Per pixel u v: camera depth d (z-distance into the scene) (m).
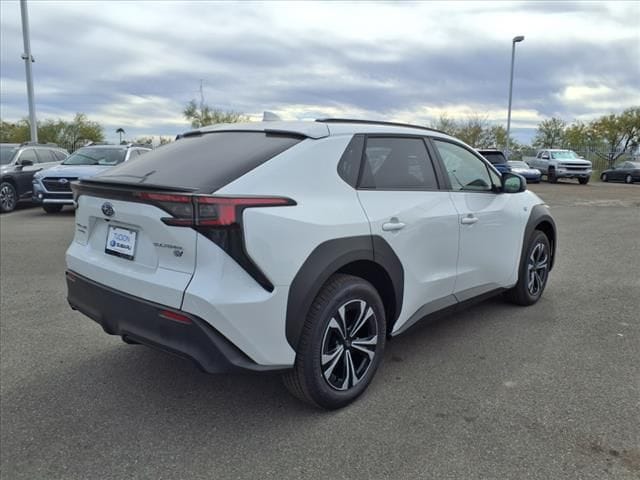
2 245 8.57
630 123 49.44
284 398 3.40
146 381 3.64
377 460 2.73
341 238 3.04
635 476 2.58
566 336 4.43
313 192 3.03
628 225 11.48
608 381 3.59
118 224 3.10
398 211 3.46
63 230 10.23
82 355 4.07
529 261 5.11
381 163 3.53
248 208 2.68
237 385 3.59
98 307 3.16
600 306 5.27
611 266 7.11
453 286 4.07
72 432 3.02
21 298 5.52
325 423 3.09
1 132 53.12
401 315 3.60
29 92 20.61
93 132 53.06
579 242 9.14
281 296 2.79
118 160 12.84
